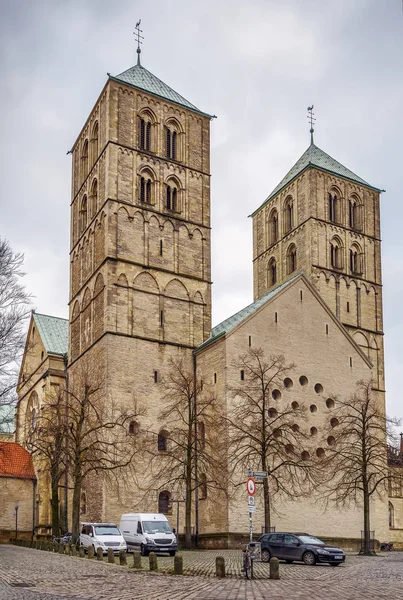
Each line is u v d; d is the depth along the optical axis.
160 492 75.00
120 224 81.75
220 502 71.38
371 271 102.06
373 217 104.69
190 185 88.75
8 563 43.88
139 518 58.09
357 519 79.44
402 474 78.00
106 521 71.19
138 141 86.44
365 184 104.62
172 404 77.69
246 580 36.56
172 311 82.25
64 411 79.88
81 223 91.12
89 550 50.69
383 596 28.52
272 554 50.72
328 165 103.31
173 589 30.77
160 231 84.38
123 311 78.94
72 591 29.30
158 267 82.75
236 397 74.38
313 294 83.25
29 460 89.50
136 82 88.69
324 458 75.12
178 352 81.00
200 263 86.38
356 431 70.75
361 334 98.19
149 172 86.19
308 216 99.00
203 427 75.50
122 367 76.94
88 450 69.12
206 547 71.81
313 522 75.56
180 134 90.31
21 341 52.09
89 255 86.00
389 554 69.62
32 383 96.19
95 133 90.38
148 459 74.88
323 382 80.81
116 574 37.78
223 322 86.50
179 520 74.69
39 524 84.44
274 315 79.62
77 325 87.31
